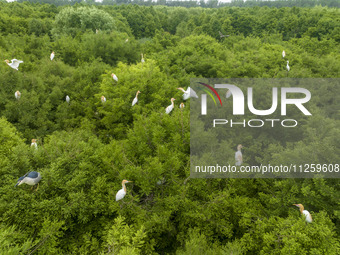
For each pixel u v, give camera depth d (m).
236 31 49.84
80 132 8.04
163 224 5.36
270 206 5.74
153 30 57.91
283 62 14.82
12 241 4.48
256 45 19.92
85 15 30.38
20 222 5.05
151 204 6.15
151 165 5.50
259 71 13.14
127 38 21.02
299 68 12.81
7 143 6.57
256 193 6.56
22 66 12.84
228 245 4.83
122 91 9.46
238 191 6.28
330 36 33.84
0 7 38.41
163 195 6.02
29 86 11.48
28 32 29.59
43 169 5.70
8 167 5.54
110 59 18.25
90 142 7.33
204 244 4.96
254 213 5.60
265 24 48.56
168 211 5.42
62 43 18.84
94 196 5.63
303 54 15.70
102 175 6.31
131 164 6.06
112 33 19.67
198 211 5.46
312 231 4.36
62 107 11.56
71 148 6.58
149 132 6.71
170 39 21.91
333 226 5.02
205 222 5.58
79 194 5.37
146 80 9.76
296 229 4.45
